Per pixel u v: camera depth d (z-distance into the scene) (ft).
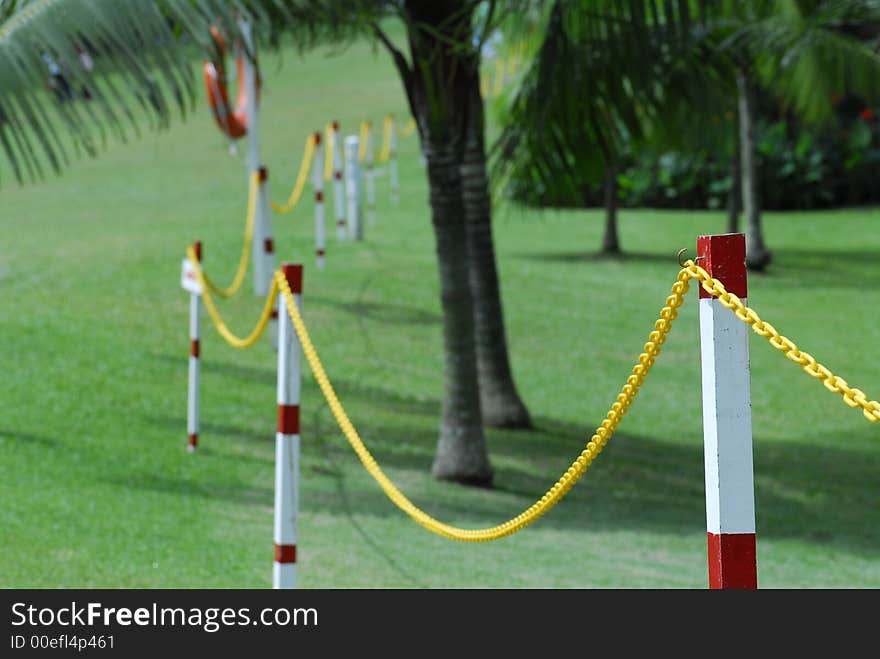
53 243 90.89
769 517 48.34
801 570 40.40
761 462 56.85
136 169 131.13
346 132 155.94
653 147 64.64
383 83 189.06
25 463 44.32
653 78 50.65
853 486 53.31
